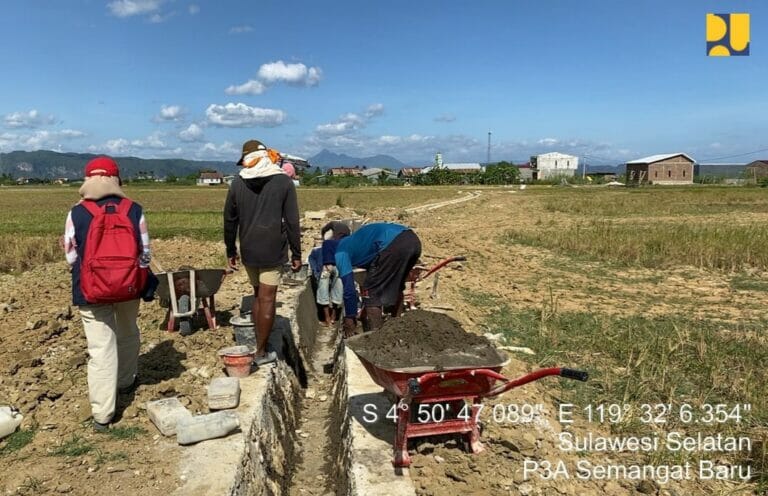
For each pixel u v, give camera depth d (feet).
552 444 15.64
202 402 17.16
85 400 17.17
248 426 15.53
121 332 17.19
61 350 22.07
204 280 23.94
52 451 14.34
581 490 13.48
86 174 15.94
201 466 13.42
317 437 20.26
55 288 36.22
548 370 12.95
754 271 43.60
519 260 49.93
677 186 268.00
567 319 28.73
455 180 358.02
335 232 25.61
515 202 145.89
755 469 14.52
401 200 159.43
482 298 34.01
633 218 94.07
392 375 13.33
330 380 25.55
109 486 12.67
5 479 13.00
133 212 15.96
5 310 29.22
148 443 14.69
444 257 50.06
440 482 13.24
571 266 46.83
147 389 17.80
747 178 303.68
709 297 35.09
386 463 14.03
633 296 35.35
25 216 102.99
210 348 22.38
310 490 16.81
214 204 145.38
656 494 13.42
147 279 16.61
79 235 15.12
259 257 19.93
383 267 19.51
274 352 21.20
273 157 20.74
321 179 373.20
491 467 14.06
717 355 22.44
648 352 22.71
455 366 13.52
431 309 29.07
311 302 33.42
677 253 49.37
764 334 26.17
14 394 17.42
